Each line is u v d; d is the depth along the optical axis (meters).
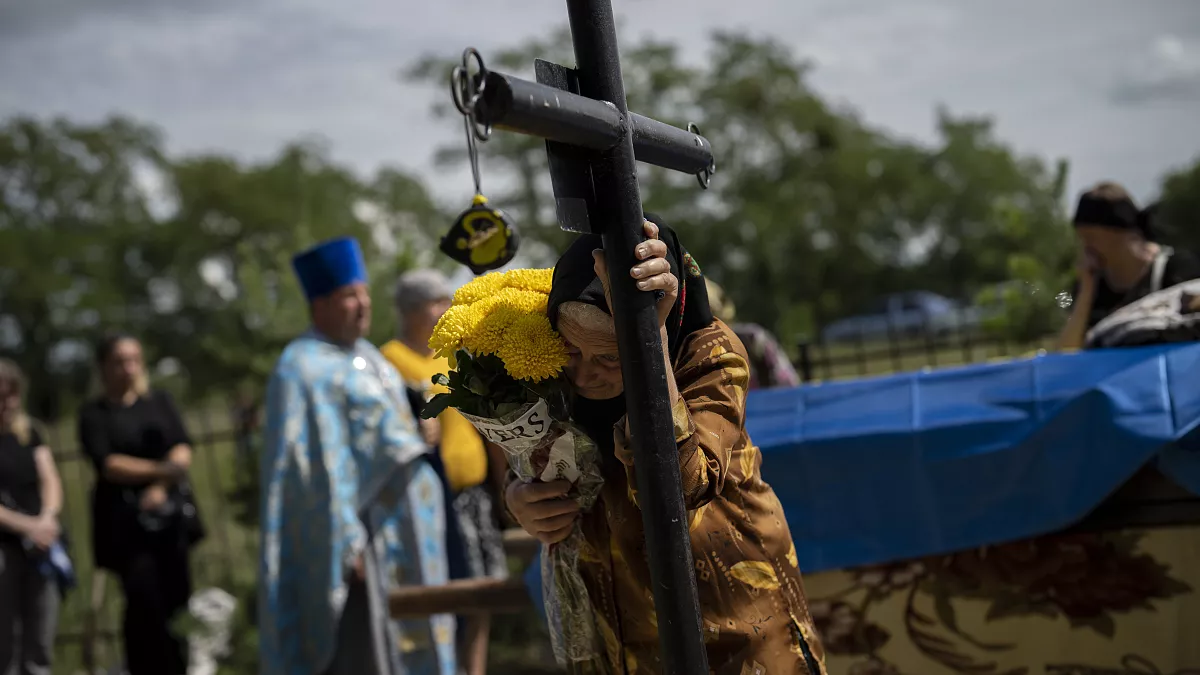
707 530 1.85
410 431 4.55
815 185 47.91
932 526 2.71
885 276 52.56
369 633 4.48
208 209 58.91
